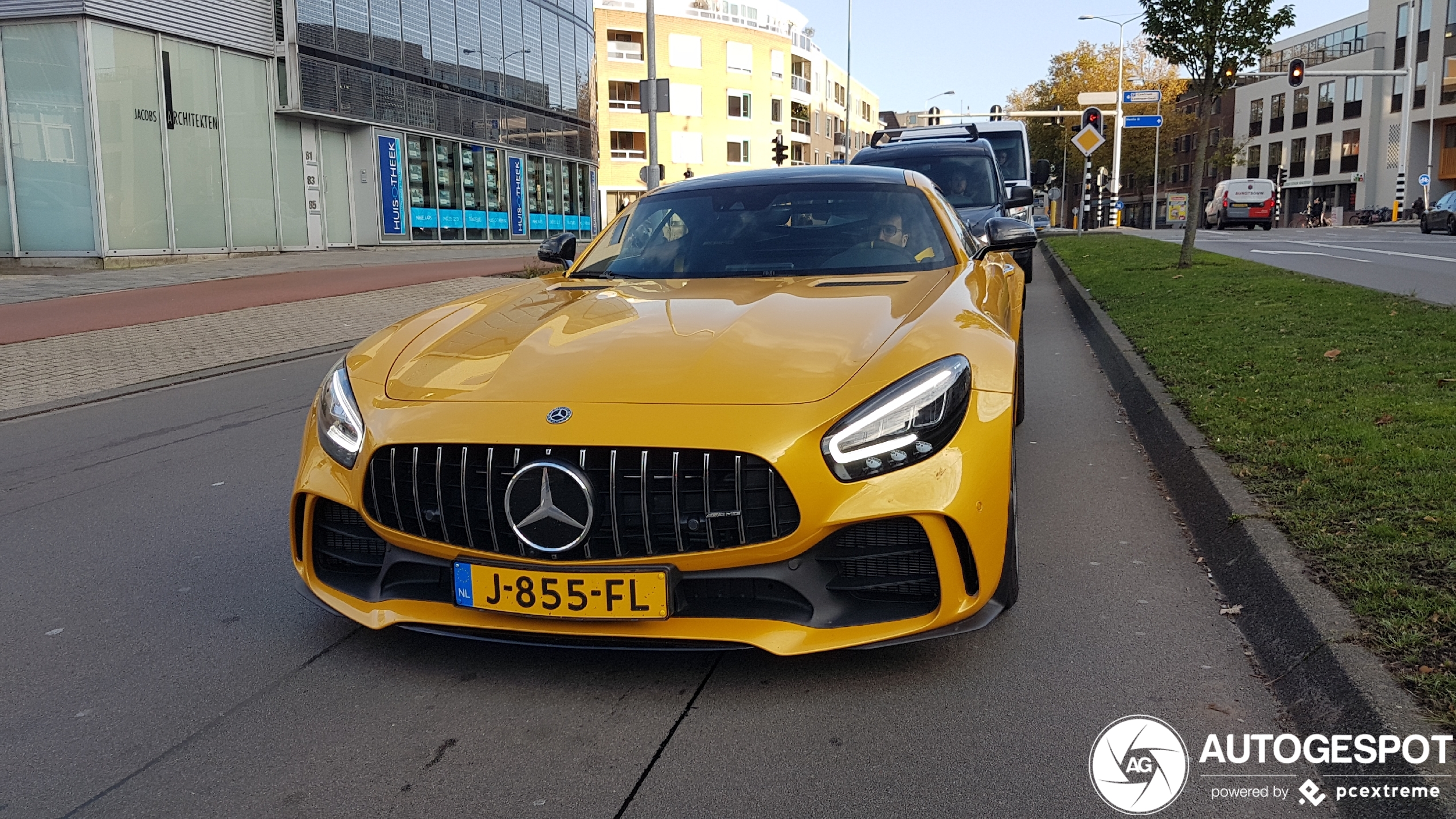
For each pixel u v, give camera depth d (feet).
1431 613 8.26
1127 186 194.59
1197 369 19.61
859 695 8.23
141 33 52.95
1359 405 15.51
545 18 97.25
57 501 14.98
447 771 7.24
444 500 8.20
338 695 8.47
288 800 6.92
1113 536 12.12
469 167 84.33
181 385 25.09
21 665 9.23
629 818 6.63
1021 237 13.64
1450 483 11.42
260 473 16.35
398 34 73.77
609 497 7.82
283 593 10.94
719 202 13.66
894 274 11.59
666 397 8.14
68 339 29.96
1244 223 128.16
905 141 44.09
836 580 8.18
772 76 199.11
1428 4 149.89
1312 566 9.48
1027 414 19.25
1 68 50.47
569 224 104.27
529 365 8.89
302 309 37.06
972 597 8.20
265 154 62.75
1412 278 37.24
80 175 50.67
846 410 7.97
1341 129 174.81
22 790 7.13
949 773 7.07
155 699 8.48
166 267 51.78
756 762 7.27
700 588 8.20
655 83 60.34
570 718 7.97
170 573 11.66
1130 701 8.06
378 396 8.97
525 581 7.97
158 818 6.75
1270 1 40.04
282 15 62.64
